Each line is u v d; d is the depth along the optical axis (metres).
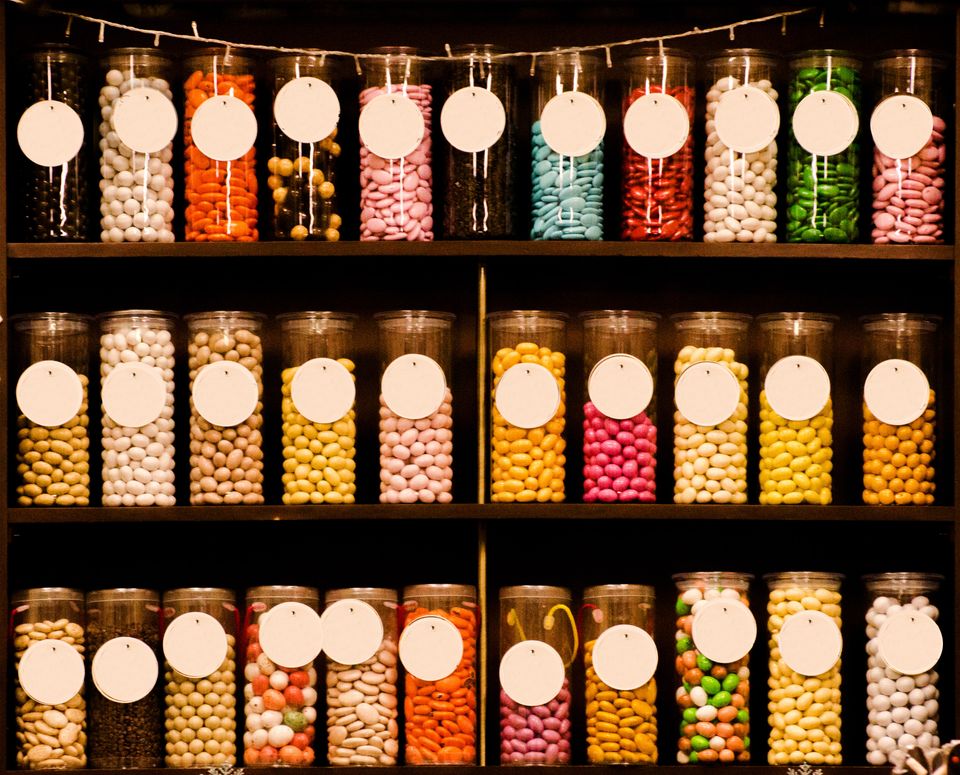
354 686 3.29
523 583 3.49
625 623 3.31
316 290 3.53
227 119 3.36
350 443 3.35
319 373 3.33
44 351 3.35
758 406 3.46
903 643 3.29
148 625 3.31
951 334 3.35
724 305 3.53
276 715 3.28
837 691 3.30
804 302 3.53
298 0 3.45
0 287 3.31
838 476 3.49
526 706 3.29
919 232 3.35
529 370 3.32
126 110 3.35
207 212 3.35
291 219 3.36
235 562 3.49
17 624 3.30
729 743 3.28
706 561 3.49
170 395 3.36
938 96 3.38
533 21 3.53
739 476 3.33
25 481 3.32
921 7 3.44
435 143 3.48
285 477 3.34
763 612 3.42
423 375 3.33
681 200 3.36
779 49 3.55
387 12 3.49
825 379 3.33
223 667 3.30
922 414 3.34
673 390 3.50
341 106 3.49
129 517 3.27
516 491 3.31
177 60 3.47
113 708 3.29
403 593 3.35
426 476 3.33
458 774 3.25
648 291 3.53
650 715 3.30
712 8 3.47
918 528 3.47
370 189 3.36
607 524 3.49
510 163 3.38
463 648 3.29
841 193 3.36
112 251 3.31
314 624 3.28
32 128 3.35
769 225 3.36
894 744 3.28
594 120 3.36
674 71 3.38
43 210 3.34
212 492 3.31
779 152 3.45
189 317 3.37
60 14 3.45
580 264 3.42
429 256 3.33
